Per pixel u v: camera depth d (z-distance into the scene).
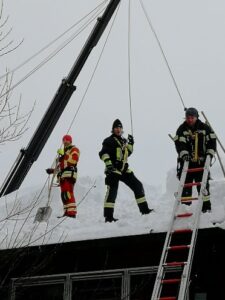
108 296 9.74
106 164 11.52
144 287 9.52
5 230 11.15
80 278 9.96
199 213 9.19
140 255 9.67
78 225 10.82
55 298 10.11
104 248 9.87
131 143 11.95
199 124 10.81
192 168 10.66
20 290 10.27
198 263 9.16
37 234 10.48
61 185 12.47
